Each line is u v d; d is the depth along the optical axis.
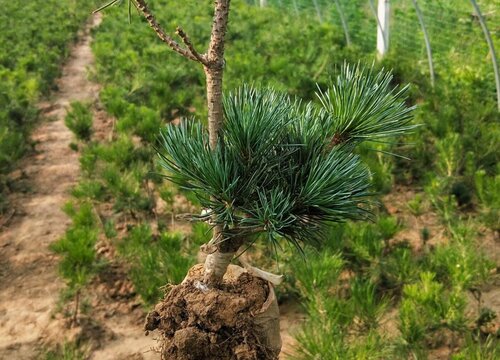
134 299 3.89
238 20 13.20
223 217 1.30
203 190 1.31
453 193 4.58
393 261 3.49
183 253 3.79
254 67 7.80
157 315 1.50
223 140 1.30
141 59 9.41
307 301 3.11
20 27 14.73
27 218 5.27
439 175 4.92
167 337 1.51
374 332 2.52
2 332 3.61
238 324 1.45
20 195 5.76
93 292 3.93
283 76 7.38
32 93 8.13
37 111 7.50
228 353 1.46
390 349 2.55
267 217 1.25
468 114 5.86
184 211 4.91
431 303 2.78
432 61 8.57
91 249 3.58
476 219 4.40
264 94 1.45
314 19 13.86
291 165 1.34
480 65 8.43
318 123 1.39
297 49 9.25
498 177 4.17
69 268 3.44
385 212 4.63
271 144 1.31
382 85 1.41
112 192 4.71
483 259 3.27
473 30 10.05
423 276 2.93
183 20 13.40
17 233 4.97
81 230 3.70
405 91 1.46
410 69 7.33
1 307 3.87
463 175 5.02
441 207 4.39
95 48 10.61
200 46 9.21
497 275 3.55
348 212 1.29
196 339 1.43
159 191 4.71
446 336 3.13
